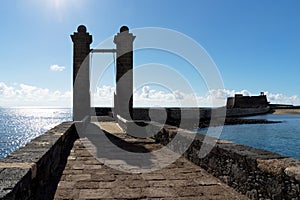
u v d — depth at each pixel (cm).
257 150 504
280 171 367
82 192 482
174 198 456
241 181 467
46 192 479
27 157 436
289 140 2417
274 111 7175
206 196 464
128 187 511
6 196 266
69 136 1006
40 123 6844
